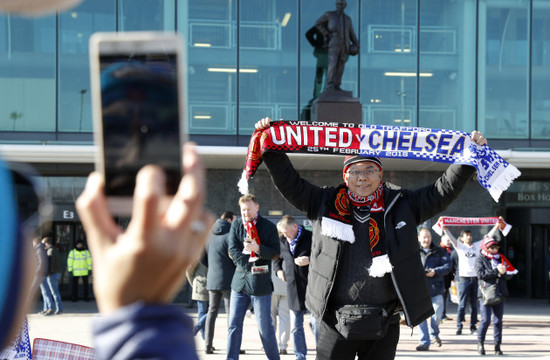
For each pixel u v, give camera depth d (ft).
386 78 64.80
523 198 71.26
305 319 50.24
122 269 2.85
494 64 65.87
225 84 63.26
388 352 15.94
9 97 60.75
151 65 3.50
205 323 33.47
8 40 60.85
